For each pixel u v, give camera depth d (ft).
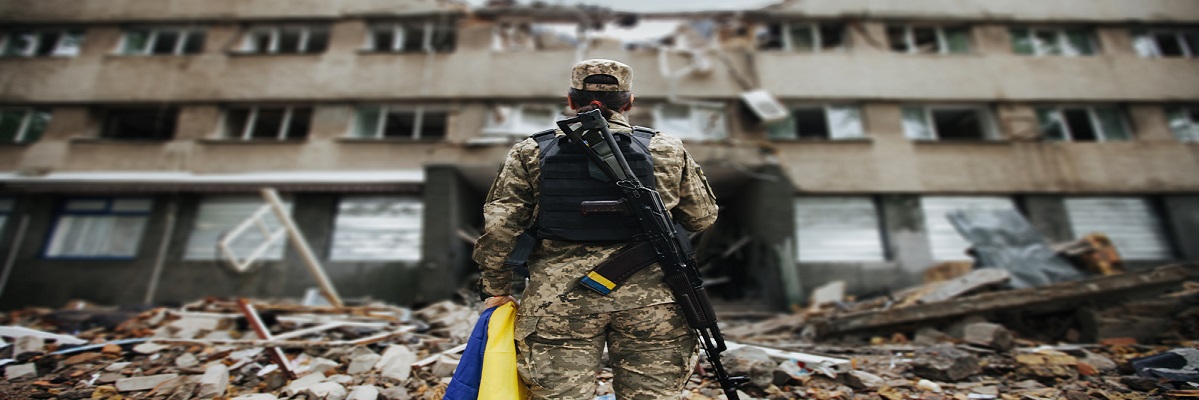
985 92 33.94
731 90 34.09
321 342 10.62
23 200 31.27
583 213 4.27
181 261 29.91
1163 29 36.47
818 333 14.85
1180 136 33.63
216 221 30.81
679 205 4.88
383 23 37.27
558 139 4.61
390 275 29.45
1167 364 8.91
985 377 9.37
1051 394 8.32
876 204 31.55
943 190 31.30
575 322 4.25
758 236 28.25
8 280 29.48
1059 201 31.19
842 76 34.30
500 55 35.45
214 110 34.45
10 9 36.40
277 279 29.40
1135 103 33.76
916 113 34.14
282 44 39.99
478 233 30.25
